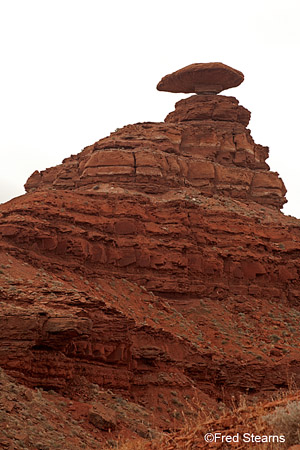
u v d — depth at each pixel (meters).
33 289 40.38
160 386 44.62
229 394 54.56
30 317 33.09
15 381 31.00
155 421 37.84
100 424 30.67
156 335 48.72
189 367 50.41
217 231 74.75
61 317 34.03
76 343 37.69
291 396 13.33
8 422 25.02
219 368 55.25
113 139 87.88
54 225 61.00
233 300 70.25
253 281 73.25
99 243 63.62
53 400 31.72
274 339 64.38
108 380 39.38
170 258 67.19
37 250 58.66
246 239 75.81
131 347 44.59
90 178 82.06
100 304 40.56
